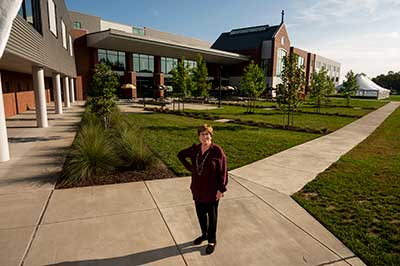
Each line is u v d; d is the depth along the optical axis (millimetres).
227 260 3352
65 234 3811
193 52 43781
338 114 23156
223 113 23188
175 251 3506
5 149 7484
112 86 11938
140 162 6852
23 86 21719
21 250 3410
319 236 3922
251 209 4773
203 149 3482
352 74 32656
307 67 68938
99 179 6070
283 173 6867
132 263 3242
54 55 16219
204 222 3613
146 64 44375
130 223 4180
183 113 21984
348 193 5477
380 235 3908
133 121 16344
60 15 19359
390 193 5488
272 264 3291
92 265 3184
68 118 17344
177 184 5926
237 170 7090
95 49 37688
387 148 10047
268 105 33688
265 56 55844
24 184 5734
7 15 4883
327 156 8688
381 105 37344
